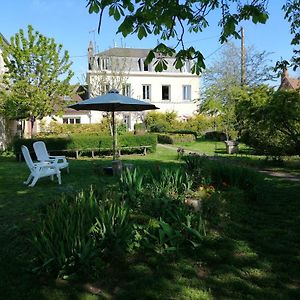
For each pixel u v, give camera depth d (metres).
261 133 13.81
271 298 3.21
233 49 30.81
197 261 3.98
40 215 4.65
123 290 3.37
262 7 3.67
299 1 6.71
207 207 5.18
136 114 35.47
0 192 7.89
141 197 5.29
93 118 35.38
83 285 3.46
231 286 3.43
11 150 18.55
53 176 9.77
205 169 7.27
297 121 12.07
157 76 38.25
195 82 39.16
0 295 3.29
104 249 3.82
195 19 3.75
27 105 19.56
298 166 11.84
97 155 16.83
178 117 36.31
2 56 20.27
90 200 4.20
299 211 6.09
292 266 3.88
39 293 3.31
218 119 25.50
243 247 4.40
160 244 4.14
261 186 7.11
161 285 3.43
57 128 27.86
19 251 4.28
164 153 17.48
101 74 27.53
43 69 20.39
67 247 3.58
